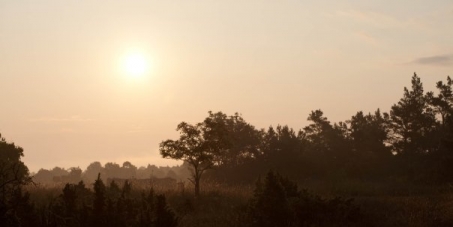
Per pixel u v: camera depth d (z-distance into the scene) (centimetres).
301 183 5600
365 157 6662
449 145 5550
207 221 2872
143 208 2364
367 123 7406
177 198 3591
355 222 2747
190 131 3834
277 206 2641
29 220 1975
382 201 3519
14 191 1998
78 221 2147
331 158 6806
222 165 7075
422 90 7069
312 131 7450
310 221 2669
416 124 6919
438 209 3086
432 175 5206
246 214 2758
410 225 2641
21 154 4469
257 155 7138
